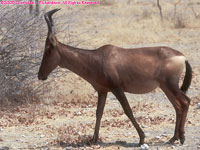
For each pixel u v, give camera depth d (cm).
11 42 4394
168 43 7981
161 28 9306
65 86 5053
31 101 4503
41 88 4778
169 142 3088
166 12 11106
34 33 4541
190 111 4050
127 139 3259
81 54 3055
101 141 3216
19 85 4541
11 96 4472
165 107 4275
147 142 3147
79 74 3091
